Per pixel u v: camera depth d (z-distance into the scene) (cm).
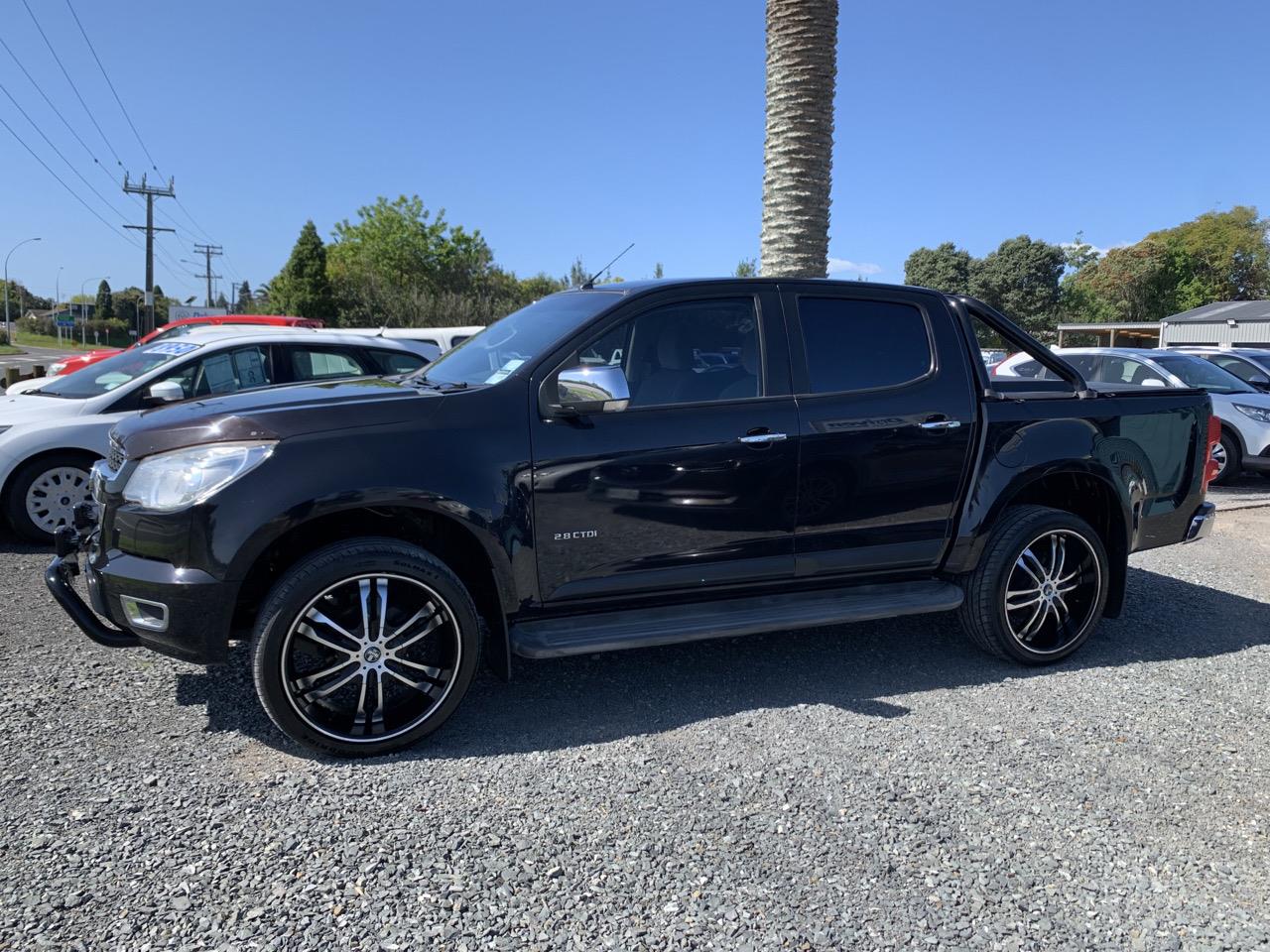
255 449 326
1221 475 1093
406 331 1100
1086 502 488
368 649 338
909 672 445
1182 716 401
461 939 244
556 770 338
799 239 795
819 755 354
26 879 262
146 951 234
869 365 423
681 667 445
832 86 789
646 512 377
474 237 5831
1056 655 457
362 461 334
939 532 432
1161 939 253
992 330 465
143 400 681
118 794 311
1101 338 5622
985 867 284
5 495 648
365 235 5738
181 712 378
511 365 383
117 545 339
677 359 395
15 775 322
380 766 338
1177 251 6575
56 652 441
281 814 302
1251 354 1377
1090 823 311
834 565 417
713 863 281
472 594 387
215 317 1465
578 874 274
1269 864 291
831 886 272
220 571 321
